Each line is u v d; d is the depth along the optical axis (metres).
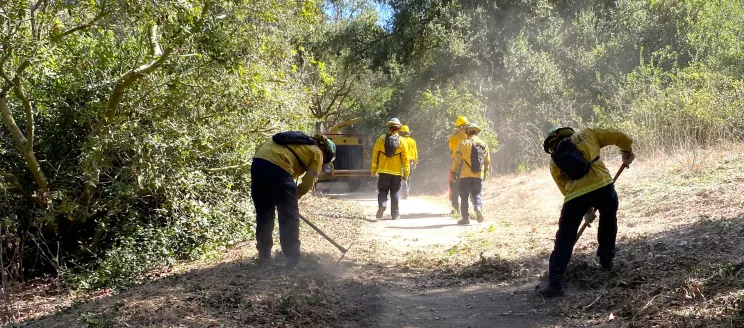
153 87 10.74
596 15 24.84
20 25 8.58
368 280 7.18
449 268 7.71
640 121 15.35
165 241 10.14
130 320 5.12
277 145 7.30
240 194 12.95
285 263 7.43
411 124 28.02
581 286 6.14
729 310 4.55
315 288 6.29
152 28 10.95
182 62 10.68
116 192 10.52
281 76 13.59
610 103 19.42
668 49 20.30
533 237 9.31
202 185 11.33
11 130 10.00
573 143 6.05
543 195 13.95
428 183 24.52
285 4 12.25
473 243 9.38
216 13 10.59
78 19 9.82
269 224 7.36
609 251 6.16
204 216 10.98
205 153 11.66
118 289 8.16
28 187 11.23
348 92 37.78
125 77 10.14
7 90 9.53
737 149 12.56
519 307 5.82
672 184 10.78
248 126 12.27
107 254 10.06
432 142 26.88
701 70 17.39
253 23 11.83
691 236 7.04
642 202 10.12
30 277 10.86
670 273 5.70
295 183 7.25
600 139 6.21
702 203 9.05
